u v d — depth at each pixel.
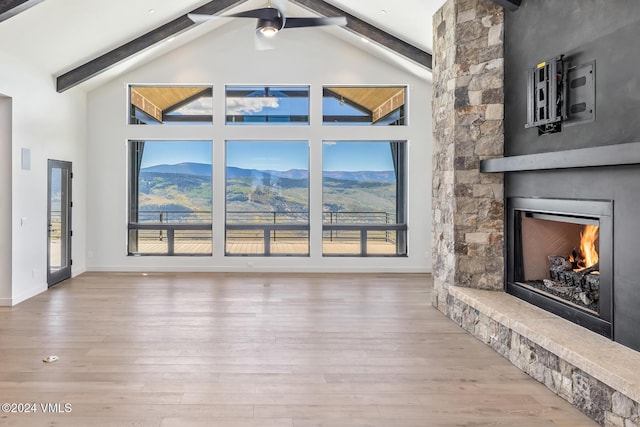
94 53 6.46
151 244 7.92
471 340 4.27
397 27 6.32
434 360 3.75
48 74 6.37
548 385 3.22
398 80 7.78
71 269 7.20
